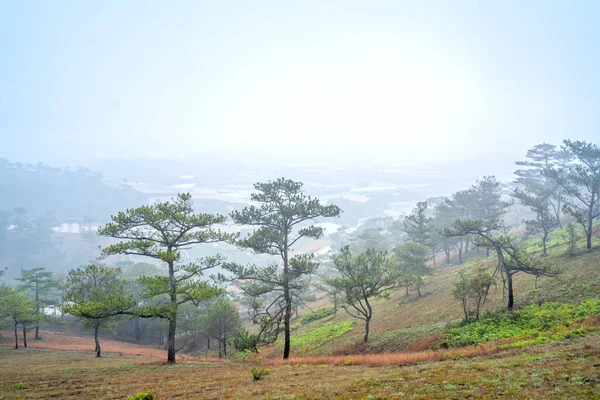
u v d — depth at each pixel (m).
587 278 30.23
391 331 33.91
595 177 39.19
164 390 16.08
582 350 14.85
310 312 61.47
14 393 16.39
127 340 66.12
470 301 35.31
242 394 14.09
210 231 27.28
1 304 43.72
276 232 28.48
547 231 47.53
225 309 46.72
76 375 20.73
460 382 12.48
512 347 18.92
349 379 15.53
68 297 36.44
